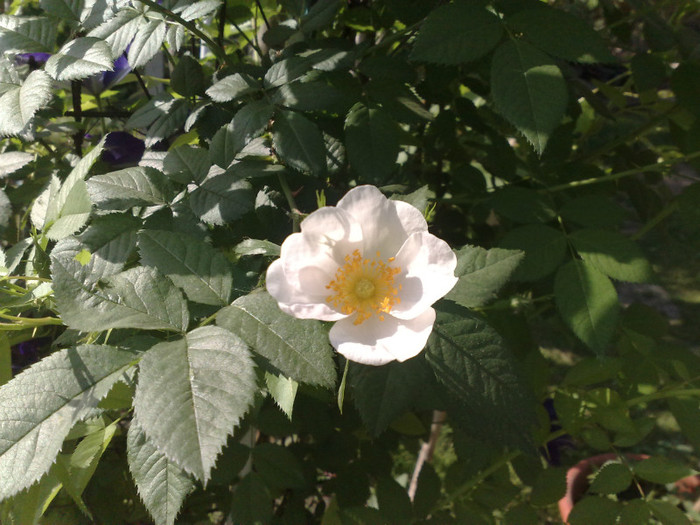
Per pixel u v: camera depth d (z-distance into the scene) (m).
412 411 0.36
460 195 0.37
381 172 0.27
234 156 0.23
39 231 0.24
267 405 0.31
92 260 0.21
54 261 0.17
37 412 0.15
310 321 0.17
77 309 0.16
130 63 0.26
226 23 0.37
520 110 0.22
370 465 0.36
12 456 0.14
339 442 0.36
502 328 0.34
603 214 0.29
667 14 0.39
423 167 0.42
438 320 0.18
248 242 0.20
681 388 0.32
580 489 0.46
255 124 0.23
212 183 0.23
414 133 0.40
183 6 0.27
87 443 0.20
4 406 0.15
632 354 0.34
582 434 0.32
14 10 0.34
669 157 0.45
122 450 0.30
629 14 0.36
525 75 0.22
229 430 0.14
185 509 0.35
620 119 0.43
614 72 0.48
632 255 0.27
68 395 0.15
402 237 0.19
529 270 0.28
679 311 0.84
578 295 0.27
